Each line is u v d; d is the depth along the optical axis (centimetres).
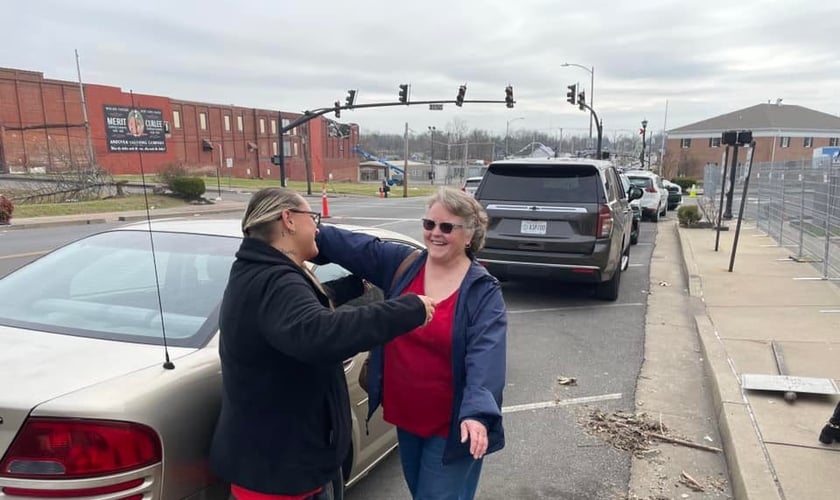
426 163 10012
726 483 363
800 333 615
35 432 189
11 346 236
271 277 193
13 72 4300
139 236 335
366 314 190
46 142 4466
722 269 989
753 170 1784
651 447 410
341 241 277
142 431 197
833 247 892
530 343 648
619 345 638
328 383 213
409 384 243
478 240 253
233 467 203
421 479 249
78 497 188
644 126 4466
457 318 235
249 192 4334
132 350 237
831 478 332
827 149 3850
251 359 194
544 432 433
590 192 756
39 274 305
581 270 752
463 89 2842
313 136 8119
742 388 461
